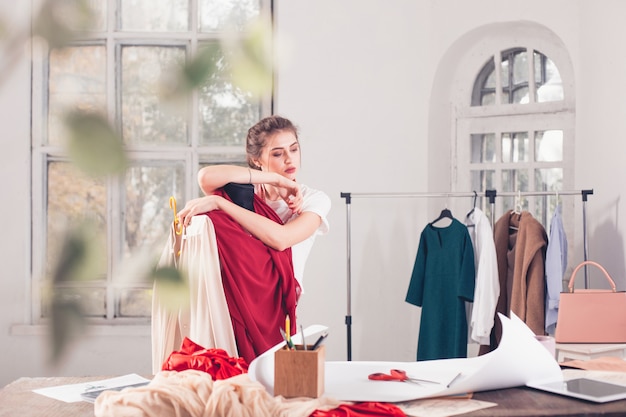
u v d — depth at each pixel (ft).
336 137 16.72
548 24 15.81
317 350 5.57
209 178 7.93
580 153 15.55
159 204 17.34
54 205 16.98
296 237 8.04
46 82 16.84
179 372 5.10
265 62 1.06
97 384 6.64
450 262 14.90
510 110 16.58
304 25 16.74
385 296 16.71
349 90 16.75
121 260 1.12
